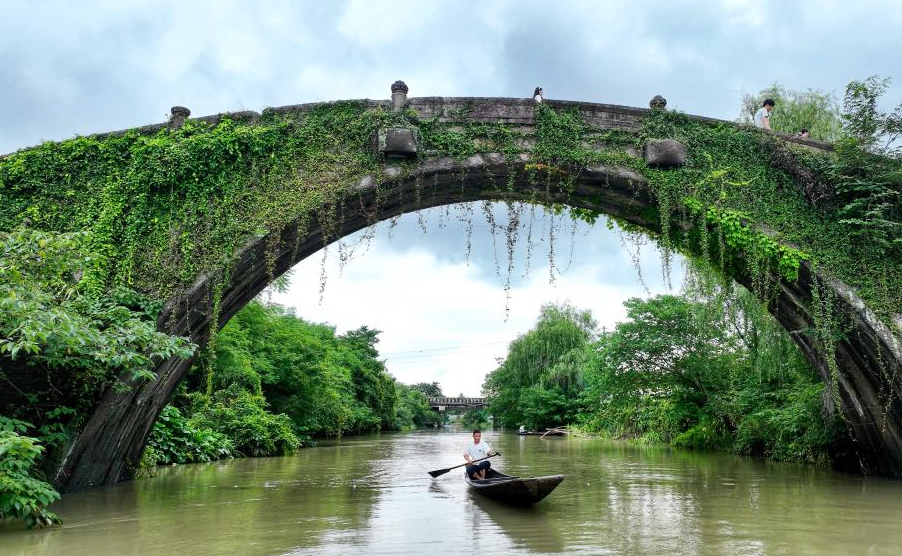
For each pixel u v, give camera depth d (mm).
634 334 23562
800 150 13273
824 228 12656
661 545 6438
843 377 12859
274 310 31922
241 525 7520
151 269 10961
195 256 11117
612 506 8992
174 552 6129
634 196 13117
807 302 12766
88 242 10781
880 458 12727
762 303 13320
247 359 23000
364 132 12383
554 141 12828
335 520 7887
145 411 10875
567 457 18391
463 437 39906
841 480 12117
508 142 12789
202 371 20656
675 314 22484
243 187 11703
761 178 13000
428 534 7008
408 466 16094
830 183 12773
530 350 41125
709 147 13180
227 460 17547
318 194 11852
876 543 6539
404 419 72062
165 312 10703
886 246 12195
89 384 9703
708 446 21922
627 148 13047
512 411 47094
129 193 11312
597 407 32000
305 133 12227
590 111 13180
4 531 7047
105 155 11547
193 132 11961
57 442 9477
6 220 11133
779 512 8453
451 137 12633
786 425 15781
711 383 21953
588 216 14219
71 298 9430
